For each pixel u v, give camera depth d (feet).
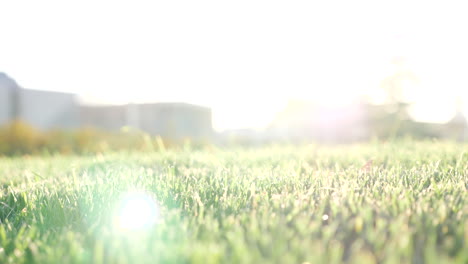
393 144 18.12
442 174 9.59
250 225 6.07
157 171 12.43
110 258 5.04
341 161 13.98
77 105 96.43
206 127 93.91
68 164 16.80
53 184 11.03
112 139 32.65
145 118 87.35
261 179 9.73
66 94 97.76
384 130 66.13
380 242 5.01
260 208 6.95
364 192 7.79
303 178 9.95
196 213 7.04
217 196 8.33
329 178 9.68
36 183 11.12
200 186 9.30
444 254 4.77
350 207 6.82
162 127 82.79
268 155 16.57
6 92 90.22
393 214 6.23
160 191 9.01
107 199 8.64
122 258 4.88
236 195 8.52
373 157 13.09
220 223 6.61
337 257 4.76
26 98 92.89
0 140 38.04
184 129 87.35
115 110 91.15
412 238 5.35
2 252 6.06
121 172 12.04
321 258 4.61
